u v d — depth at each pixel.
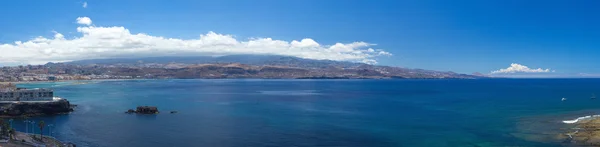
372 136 131.12
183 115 182.12
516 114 185.50
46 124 153.25
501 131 137.12
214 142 121.00
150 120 165.00
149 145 116.38
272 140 124.31
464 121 162.75
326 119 169.88
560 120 160.12
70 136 129.12
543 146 113.25
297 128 145.50
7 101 180.12
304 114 188.12
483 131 137.88
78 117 173.25
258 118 172.25
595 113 185.38
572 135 125.62
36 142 108.19
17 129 141.12
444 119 169.88
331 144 119.56
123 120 164.50
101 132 136.12
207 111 199.00
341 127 148.25
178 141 122.00
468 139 125.06
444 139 125.81
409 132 137.75
